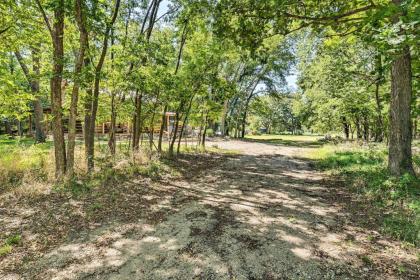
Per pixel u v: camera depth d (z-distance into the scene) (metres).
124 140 21.27
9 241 4.71
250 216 6.09
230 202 7.14
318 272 3.89
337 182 9.20
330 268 3.98
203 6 8.73
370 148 15.20
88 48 8.42
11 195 6.88
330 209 6.52
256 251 4.50
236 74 31.81
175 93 12.15
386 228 5.12
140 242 4.84
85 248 4.61
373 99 16.81
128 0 10.98
